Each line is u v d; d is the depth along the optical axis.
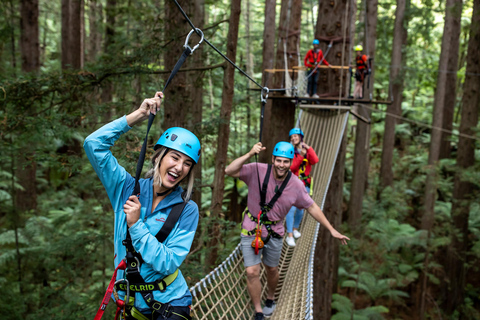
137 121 1.73
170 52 6.98
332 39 8.66
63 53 14.85
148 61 6.28
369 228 13.99
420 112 22.83
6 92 5.71
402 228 15.35
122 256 1.77
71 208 13.34
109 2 13.68
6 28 9.53
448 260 13.80
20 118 5.73
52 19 24.73
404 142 22.61
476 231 14.57
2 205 9.14
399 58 15.91
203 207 13.56
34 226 9.60
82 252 7.09
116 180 1.75
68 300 7.51
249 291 3.54
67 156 5.96
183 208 1.76
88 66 6.73
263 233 3.44
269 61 12.27
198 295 5.54
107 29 13.55
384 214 13.96
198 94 10.33
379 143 23.38
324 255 10.23
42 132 5.69
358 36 18.33
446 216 14.60
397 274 13.80
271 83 12.06
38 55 12.62
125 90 7.05
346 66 8.40
